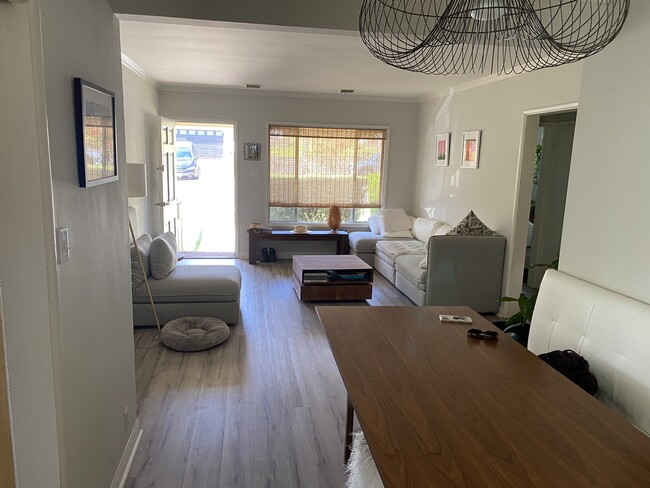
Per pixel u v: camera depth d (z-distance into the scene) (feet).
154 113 20.66
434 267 15.05
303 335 13.44
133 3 7.04
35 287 4.42
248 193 23.12
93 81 6.05
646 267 7.10
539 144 19.75
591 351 7.43
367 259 21.80
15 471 4.63
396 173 24.34
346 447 7.77
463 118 19.02
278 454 8.02
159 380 10.56
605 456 4.21
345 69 16.42
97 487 6.08
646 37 7.09
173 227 22.30
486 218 17.13
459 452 4.19
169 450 8.05
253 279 19.53
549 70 13.51
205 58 15.12
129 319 7.89
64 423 4.88
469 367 6.00
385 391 5.30
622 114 7.55
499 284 15.57
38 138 4.23
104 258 6.44
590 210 8.25
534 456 4.17
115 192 7.05
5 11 4.02
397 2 7.73
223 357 11.84
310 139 23.22
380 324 7.50
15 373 4.52
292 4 7.56
